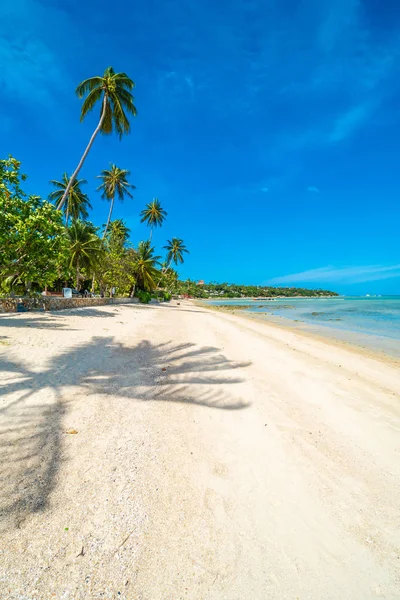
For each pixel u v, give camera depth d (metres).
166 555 2.15
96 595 1.83
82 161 21.38
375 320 24.42
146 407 4.64
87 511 2.47
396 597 1.98
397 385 6.64
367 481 3.18
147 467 3.14
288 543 2.34
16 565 1.97
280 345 10.98
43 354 7.02
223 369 7.06
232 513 2.61
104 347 8.40
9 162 13.10
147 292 46.31
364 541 2.41
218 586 1.96
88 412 4.27
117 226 43.84
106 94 22.27
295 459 3.51
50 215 13.78
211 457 3.46
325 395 5.69
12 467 2.94
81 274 34.81
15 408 4.19
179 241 72.00
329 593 1.97
